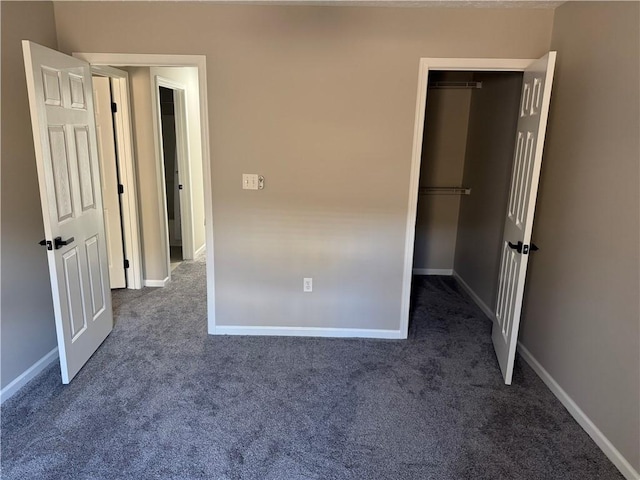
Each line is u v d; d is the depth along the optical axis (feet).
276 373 9.20
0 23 7.59
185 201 16.74
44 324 9.12
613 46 6.97
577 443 7.25
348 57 9.38
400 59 9.39
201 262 16.99
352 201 10.17
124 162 13.08
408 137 9.80
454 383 8.95
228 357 9.81
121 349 10.03
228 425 7.54
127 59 9.34
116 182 13.15
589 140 7.59
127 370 9.16
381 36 9.28
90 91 9.37
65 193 8.29
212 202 10.16
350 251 10.46
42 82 7.43
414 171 9.98
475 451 7.05
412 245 10.38
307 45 9.32
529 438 7.36
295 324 10.92
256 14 9.18
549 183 8.97
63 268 8.25
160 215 13.78
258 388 8.64
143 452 6.86
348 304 10.78
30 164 8.55
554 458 6.92
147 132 13.21
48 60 7.60
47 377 8.81
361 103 9.62
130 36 9.25
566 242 8.29
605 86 7.17
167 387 8.60
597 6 7.46
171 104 18.71
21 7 8.11
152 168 13.42
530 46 9.20
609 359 6.95
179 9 9.14
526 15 9.07
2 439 7.06
